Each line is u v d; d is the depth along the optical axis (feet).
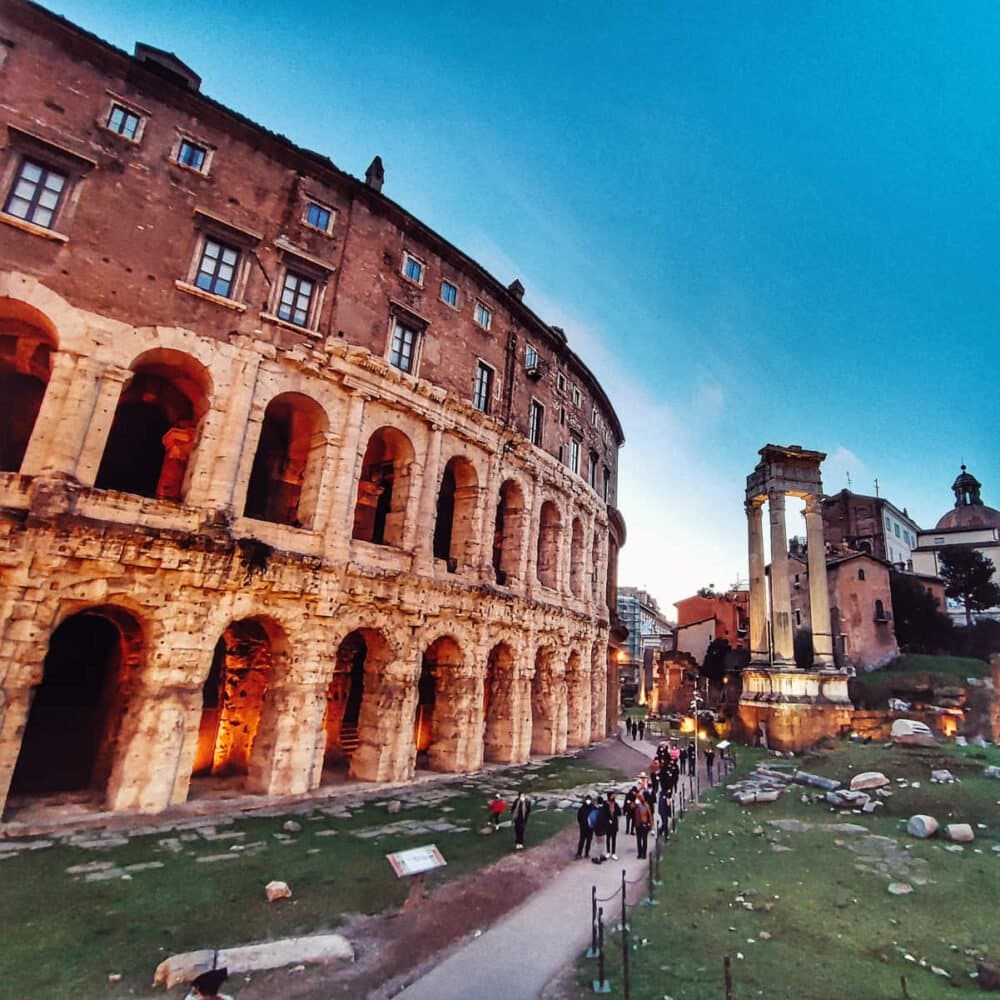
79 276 76.38
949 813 82.99
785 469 186.50
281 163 97.66
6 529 65.36
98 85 81.97
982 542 312.29
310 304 97.25
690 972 39.19
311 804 79.10
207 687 94.63
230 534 80.38
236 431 84.28
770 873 60.34
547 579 147.95
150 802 69.36
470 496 119.34
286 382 91.50
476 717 109.70
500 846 66.49
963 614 299.17
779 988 37.29
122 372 77.15
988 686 174.29
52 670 84.02
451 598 106.83
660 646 476.95
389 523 106.42
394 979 37.91
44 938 40.24
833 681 166.20
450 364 117.70
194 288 84.43
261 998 35.04
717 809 91.91
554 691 138.41
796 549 286.25
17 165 74.84
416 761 114.11
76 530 68.59
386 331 106.01
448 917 47.73
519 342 139.03
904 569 284.82
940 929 47.09
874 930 46.52
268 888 49.29
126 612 75.41
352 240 103.86
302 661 85.30
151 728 71.26
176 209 85.76
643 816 65.82
